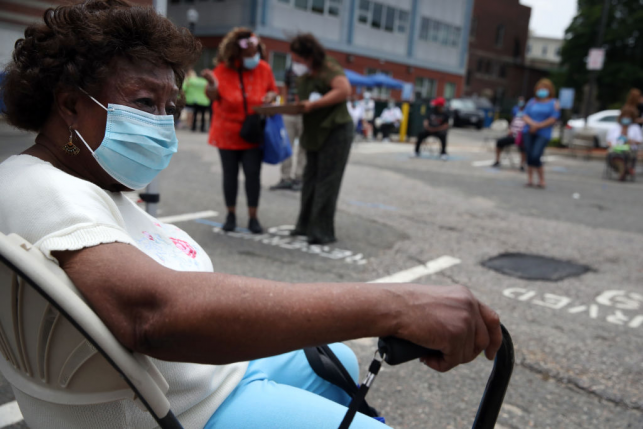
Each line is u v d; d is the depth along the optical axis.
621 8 39.59
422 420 2.44
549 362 3.03
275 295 0.81
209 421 1.11
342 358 1.39
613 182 11.64
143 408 0.91
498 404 1.02
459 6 36.03
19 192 0.91
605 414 2.56
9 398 2.38
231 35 4.72
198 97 16.02
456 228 6.18
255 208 5.25
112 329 0.80
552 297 4.12
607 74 39.72
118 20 1.01
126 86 1.05
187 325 0.78
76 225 0.86
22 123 1.10
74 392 0.91
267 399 1.13
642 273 4.88
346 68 29.47
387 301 0.86
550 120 9.61
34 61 1.03
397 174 10.51
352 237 5.45
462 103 32.59
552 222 6.88
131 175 1.12
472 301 0.91
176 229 1.31
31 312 0.88
